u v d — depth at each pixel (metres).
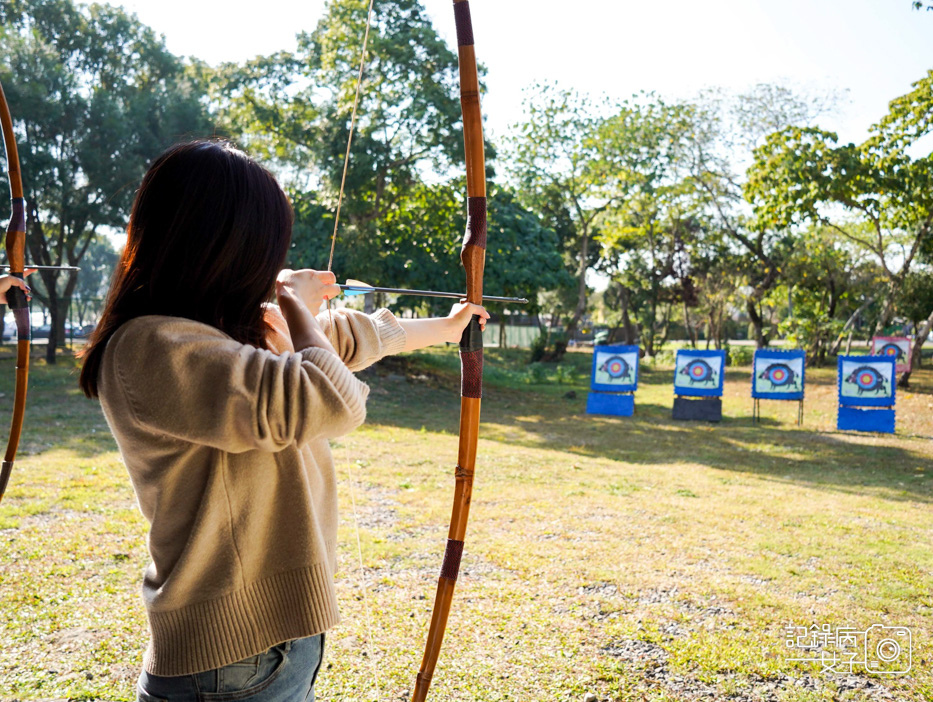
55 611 3.22
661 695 2.72
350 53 13.50
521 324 41.22
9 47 15.29
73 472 5.86
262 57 14.44
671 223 25.52
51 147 16.12
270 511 1.05
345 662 2.92
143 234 1.04
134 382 0.94
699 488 6.41
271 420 0.92
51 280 16.42
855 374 10.68
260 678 1.05
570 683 2.79
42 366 14.04
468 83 1.47
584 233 26.31
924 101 13.66
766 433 10.35
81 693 2.58
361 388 1.04
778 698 2.71
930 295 21.55
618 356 12.34
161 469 0.99
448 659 2.96
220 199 1.01
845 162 14.50
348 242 13.83
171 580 1.00
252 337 1.08
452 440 8.73
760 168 15.47
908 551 4.52
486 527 4.88
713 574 4.02
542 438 9.51
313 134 14.47
